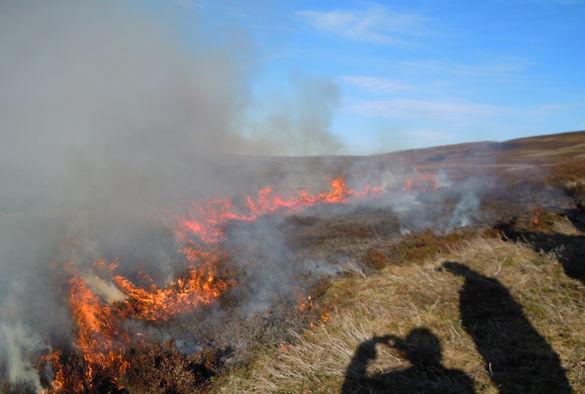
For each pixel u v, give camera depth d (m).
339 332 5.56
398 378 4.55
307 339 5.58
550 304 5.41
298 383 4.75
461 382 4.34
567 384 4.01
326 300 6.51
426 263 7.39
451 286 6.35
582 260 6.46
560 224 9.10
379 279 6.95
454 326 5.33
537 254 7.06
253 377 4.97
